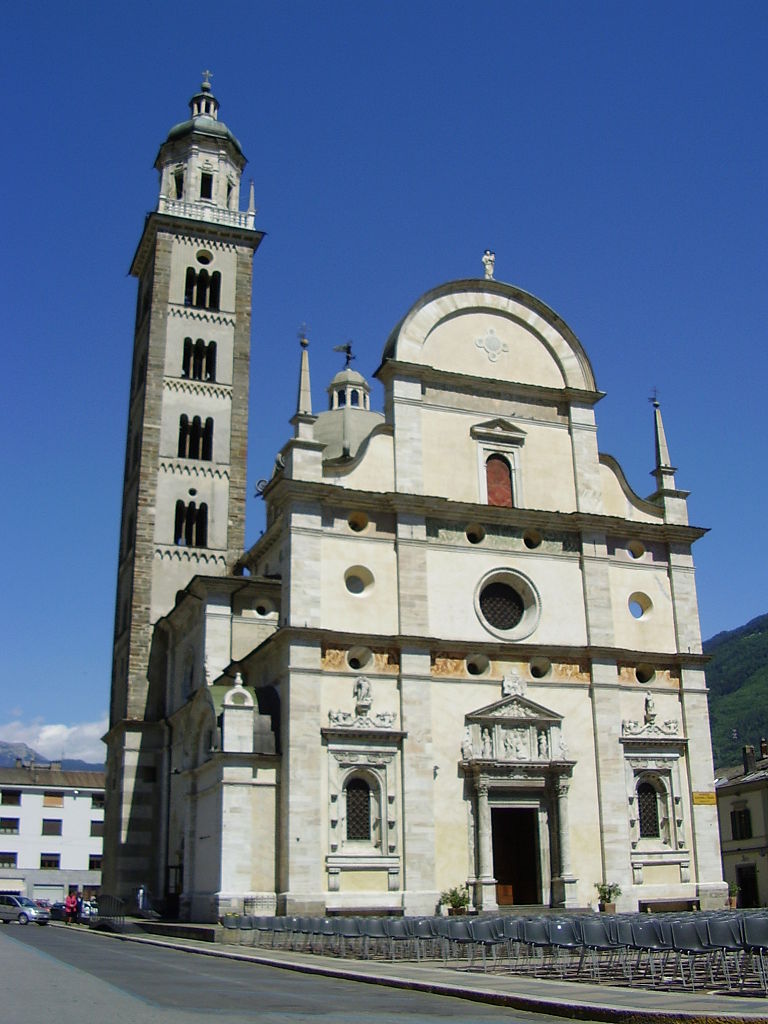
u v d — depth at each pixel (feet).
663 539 209.26
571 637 195.11
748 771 336.08
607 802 186.91
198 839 186.60
